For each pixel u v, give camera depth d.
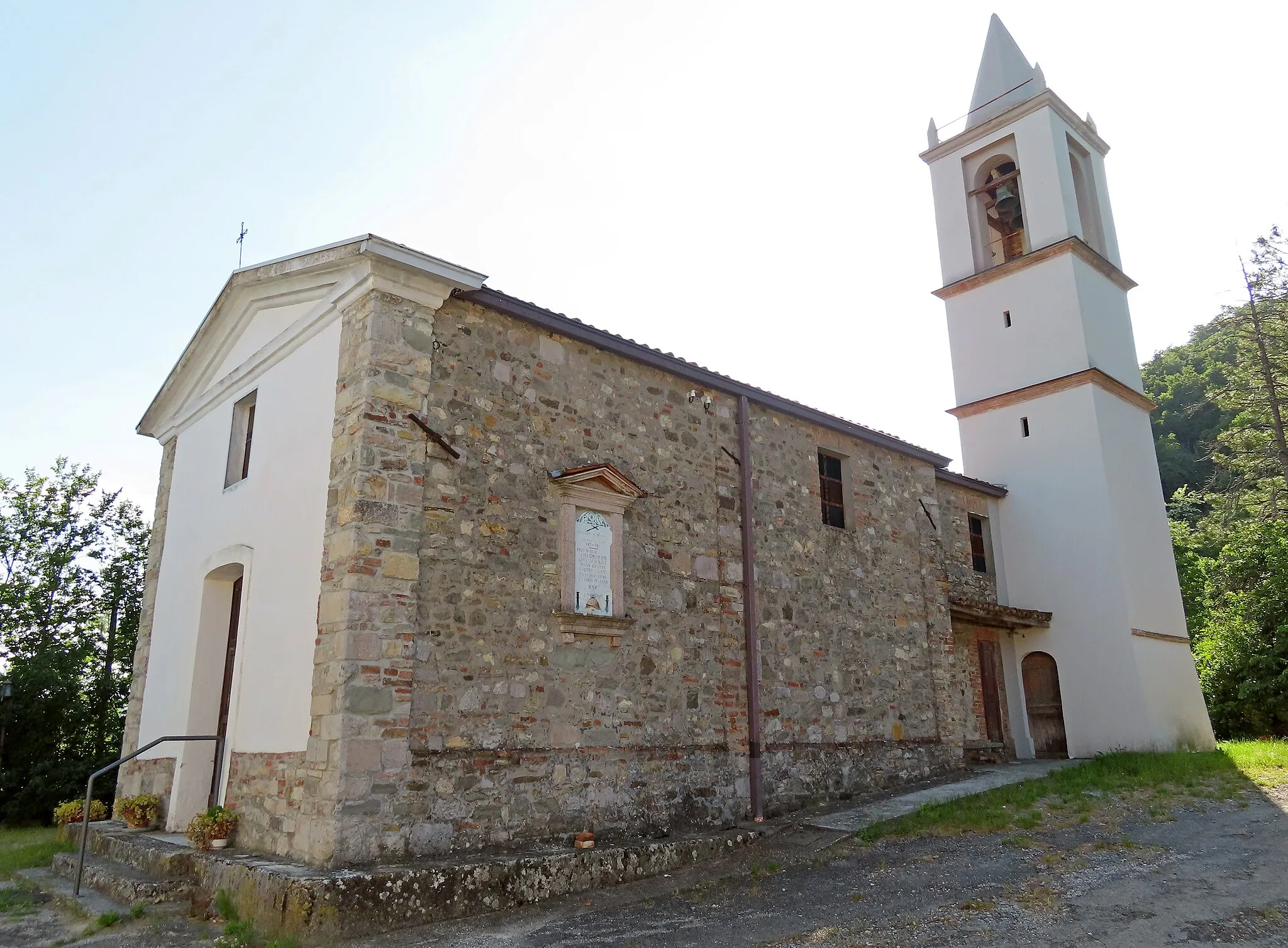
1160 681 14.44
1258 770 10.80
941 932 5.55
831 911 6.23
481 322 8.38
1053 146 16.50
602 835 8.10
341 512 7.34
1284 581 18.36
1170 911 5.67
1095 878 6.56
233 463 9.87
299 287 8.80
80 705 15.82
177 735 9.57
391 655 7.05
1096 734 14.24
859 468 12.35
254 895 6.25
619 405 9.38
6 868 8.91
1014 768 12.80
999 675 14.92
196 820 7.89
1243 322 21.50
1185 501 30.86
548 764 7.87
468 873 6.51
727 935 5.81
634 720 8.67
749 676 9.87
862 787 10.83
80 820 10.24
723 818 9.20
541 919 6.35
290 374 8.79
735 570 10.09
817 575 11.16
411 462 7.54
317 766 6.83
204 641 9.77
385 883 6.09
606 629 8.55
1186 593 25.08
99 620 19.09
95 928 6.41
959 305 17.36
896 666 11.91
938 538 13.36
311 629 7.38
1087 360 15.46
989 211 18.17
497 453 8.18
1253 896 5.85
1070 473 15.35
